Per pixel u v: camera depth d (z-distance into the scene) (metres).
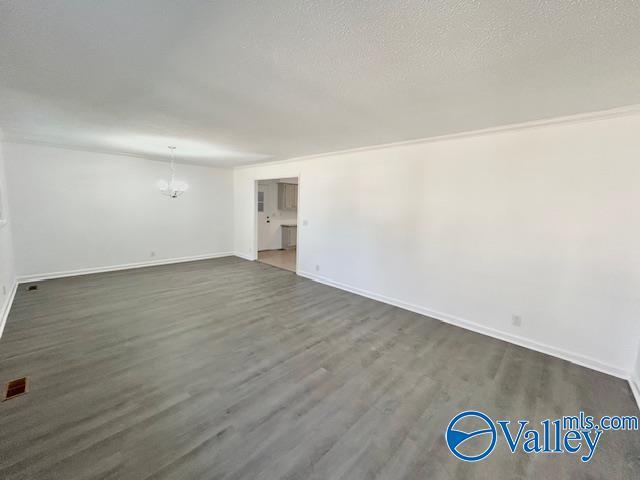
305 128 3.16
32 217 4.59
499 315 3.18
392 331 3.30
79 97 2.34
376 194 4.25
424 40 1.43
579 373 2.55
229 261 6.72
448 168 3.48
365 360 2.68
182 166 6.32
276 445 1.70
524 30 1.33
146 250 5.94
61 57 1.69
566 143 2.69
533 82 1.89
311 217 5.29
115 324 3.24
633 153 2.40
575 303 2.72
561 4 1.14
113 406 1.97
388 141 3.77
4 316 3.28
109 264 5.47
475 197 3.28
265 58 1.66
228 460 1.59
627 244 2.46
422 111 2.53
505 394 2.24
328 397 2.15
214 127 3.18
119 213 5.50
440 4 1.16
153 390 2.15
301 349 2.84
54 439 1.68
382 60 1.65
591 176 2.58
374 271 4.36
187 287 4.69
